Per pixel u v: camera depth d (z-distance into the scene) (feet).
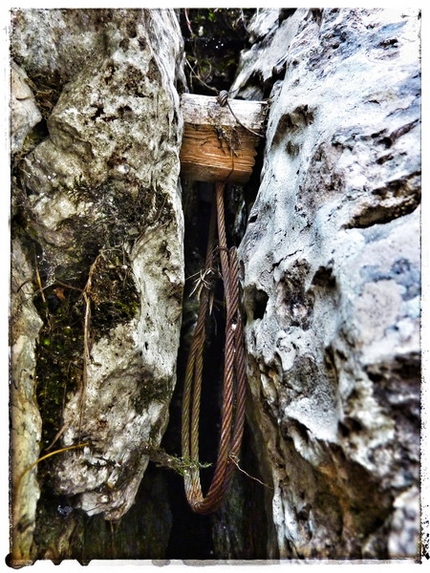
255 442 1.06
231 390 1.00
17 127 0.74
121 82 0.83
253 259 1.03
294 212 0.88
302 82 1.01
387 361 0.54
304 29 1.13
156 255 0.98
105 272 0.82
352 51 0.90
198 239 1.67
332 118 0.84
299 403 0.73
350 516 0.59
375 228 0.66
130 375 0.85
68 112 0.78
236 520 1.18
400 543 0.49
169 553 1.29
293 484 0.76
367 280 0.60
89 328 0.79
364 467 0.54
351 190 0.72
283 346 0.80
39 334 0.77
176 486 1.40
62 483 0.74
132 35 0.83
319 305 0.72
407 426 0.52
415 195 0.64
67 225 0.80
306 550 0.66
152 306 0.96
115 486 0.85
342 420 0.58
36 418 0.72
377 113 0.76
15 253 0.75
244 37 1.76
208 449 1.42
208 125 1.20
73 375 0.77
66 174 0.80
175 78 1.13
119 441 0.85
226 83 1.77
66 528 0.79
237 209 1.51
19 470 0.67
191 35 1.65
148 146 0.88
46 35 0.79
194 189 1.62
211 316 1.46
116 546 1.02
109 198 0.84
